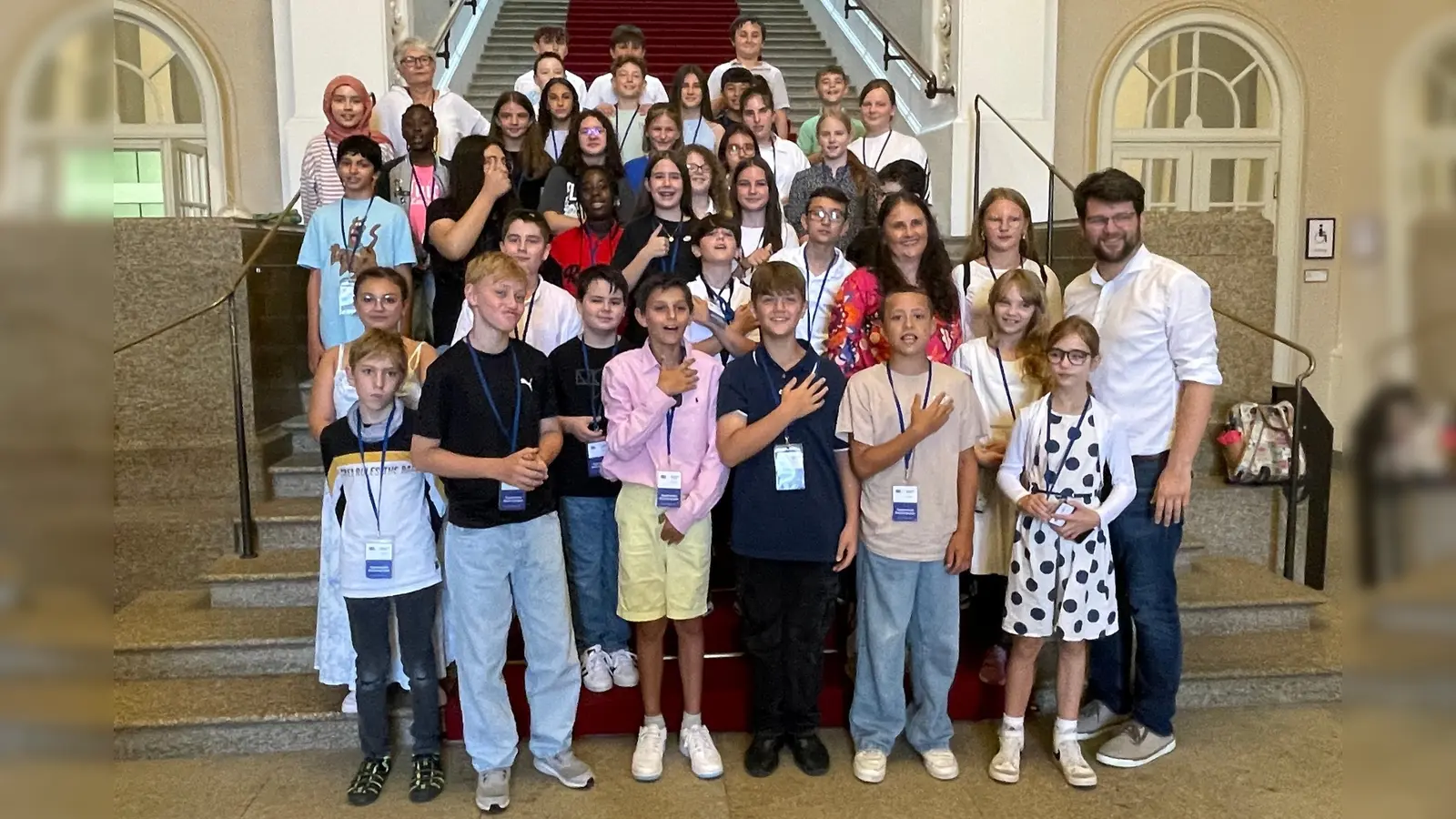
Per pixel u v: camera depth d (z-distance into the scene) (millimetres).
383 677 3102
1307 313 7980
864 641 3186
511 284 2918
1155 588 3205
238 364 4055
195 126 7281
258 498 4566
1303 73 7973
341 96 4742
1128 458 3088
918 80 8023
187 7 7066
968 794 3078
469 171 4391
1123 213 3135
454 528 3000
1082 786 3105
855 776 3166
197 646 3611
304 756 3359
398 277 3270
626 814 2969
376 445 3043
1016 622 3131
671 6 11375
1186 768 3232
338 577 3236
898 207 3393
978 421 3152
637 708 3443
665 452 3135
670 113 4762
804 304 3074
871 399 3092
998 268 3670
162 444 4562
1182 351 3107
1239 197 8227
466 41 9539
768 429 2949
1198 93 8094
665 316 3025
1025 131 7191
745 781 3152
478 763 3014
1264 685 3697
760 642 3152
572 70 10211
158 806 3035
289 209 4922
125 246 4531
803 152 5984
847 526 3148
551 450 3055
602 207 4141
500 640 3051
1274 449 4672
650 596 3115
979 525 3453
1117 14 7863
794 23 11109
